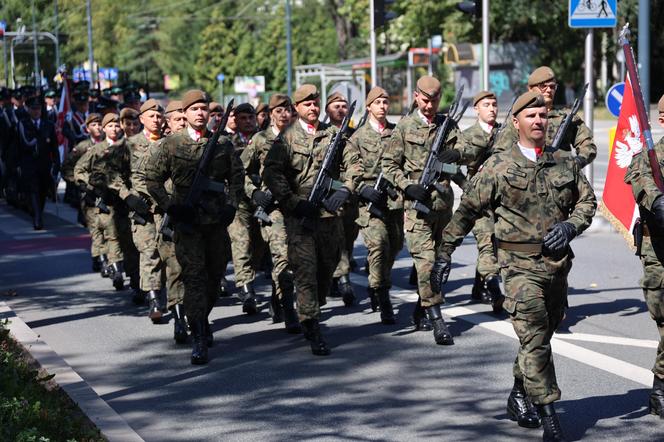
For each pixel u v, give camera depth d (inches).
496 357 356.8
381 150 458.0
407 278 527.5
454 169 375.9
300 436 279.4
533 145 266.2
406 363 351.9
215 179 365.4
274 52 3011.8
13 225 796.6
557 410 294.2
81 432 261.9
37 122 773.3
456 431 280.2
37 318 448.1
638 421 283.6
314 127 374.9
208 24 3353.8
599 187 904.9
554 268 261.9
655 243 283.6
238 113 480.7
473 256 596.1
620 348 362.6
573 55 2340.1
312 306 365.7
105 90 1041.5
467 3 827.4
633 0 1777.8
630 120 338.0
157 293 433.4
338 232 375.9
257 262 457.4
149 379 343.0
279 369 349.7
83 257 629.0
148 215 436.8
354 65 2315.5
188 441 278.2
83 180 548.1
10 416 261.4
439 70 2359.7
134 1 3196.4
